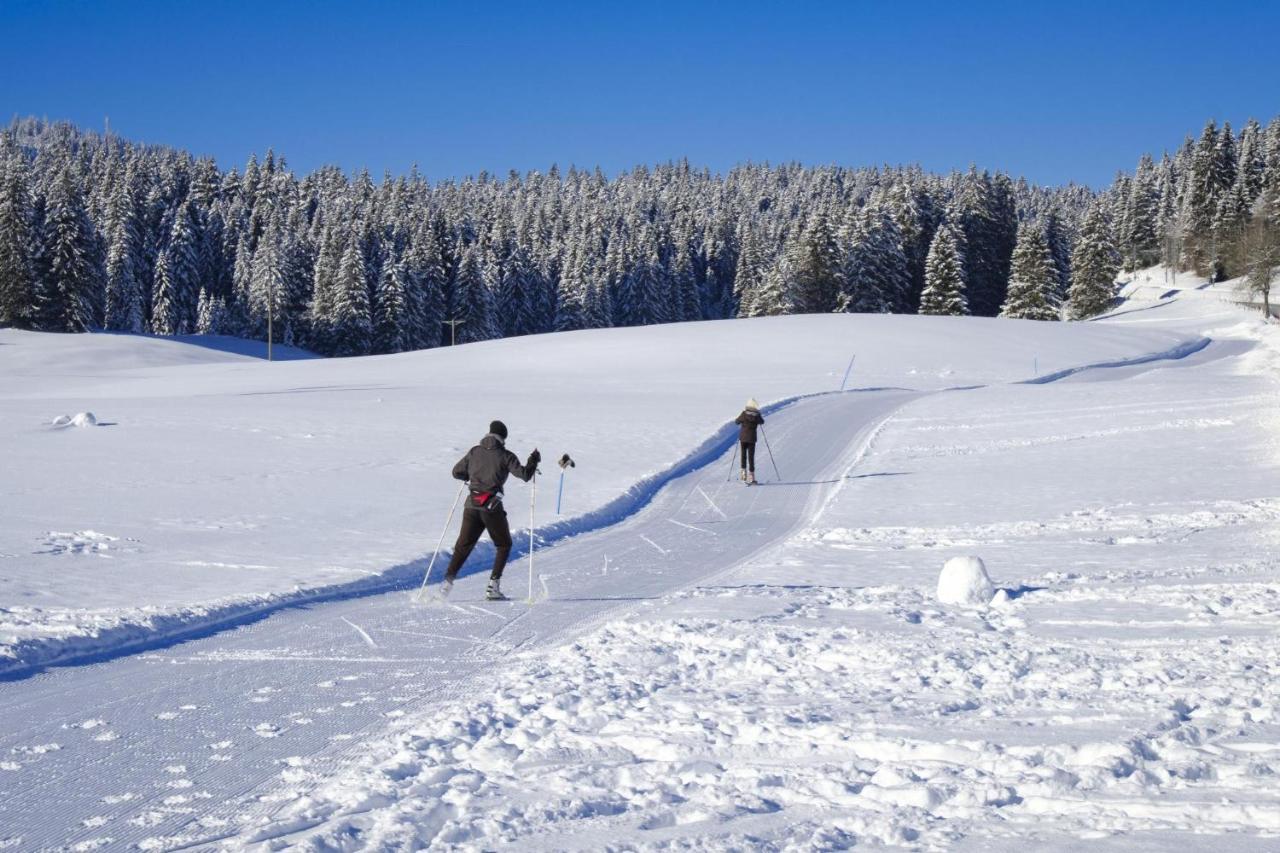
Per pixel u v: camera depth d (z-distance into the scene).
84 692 6.72
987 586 9.80
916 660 7.16
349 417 31.67
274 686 6.89
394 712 6.26
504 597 10.52
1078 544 13.17
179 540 13.16
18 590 9.80
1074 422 28.31
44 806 4.71
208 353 77.31
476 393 42.12
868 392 40.88
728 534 15.96
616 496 18.67
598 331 70.00
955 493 18.75
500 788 4.82
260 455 22.89
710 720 5.80
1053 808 4.34
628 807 4.57
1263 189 113.31
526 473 10.44
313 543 13.25
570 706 6.17
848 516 16.72
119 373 60.28
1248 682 6.24
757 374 50.12
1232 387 35.31
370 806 4.64
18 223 79.38
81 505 15.88
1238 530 13.38
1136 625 8.20
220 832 4.40
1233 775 4.66
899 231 96.06
